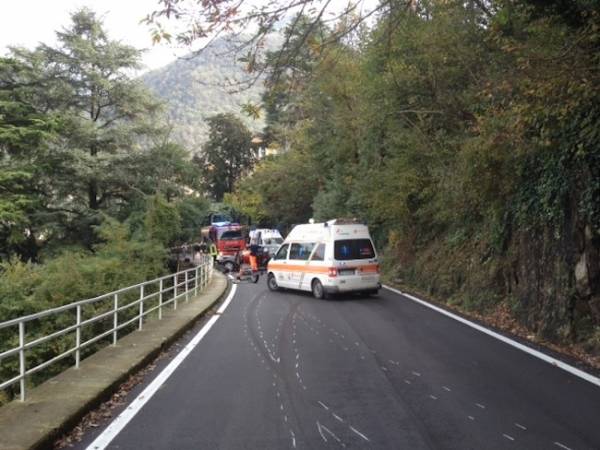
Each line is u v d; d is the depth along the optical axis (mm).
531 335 11156
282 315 14812
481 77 14656
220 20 6258
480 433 5617
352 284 18094
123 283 22547
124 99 39438
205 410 6578
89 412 6562
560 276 10773
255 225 66562
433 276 19172
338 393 7227
